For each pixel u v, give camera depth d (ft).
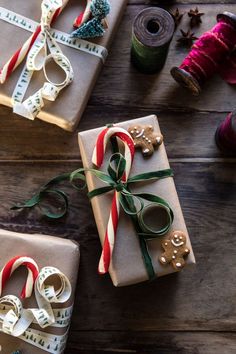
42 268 2.04
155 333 2.29
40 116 2.25
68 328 2.13
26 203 2.27
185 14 2.44
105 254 2.03
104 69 2.40
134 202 2.08
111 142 2.11
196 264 2.32
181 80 2.30
